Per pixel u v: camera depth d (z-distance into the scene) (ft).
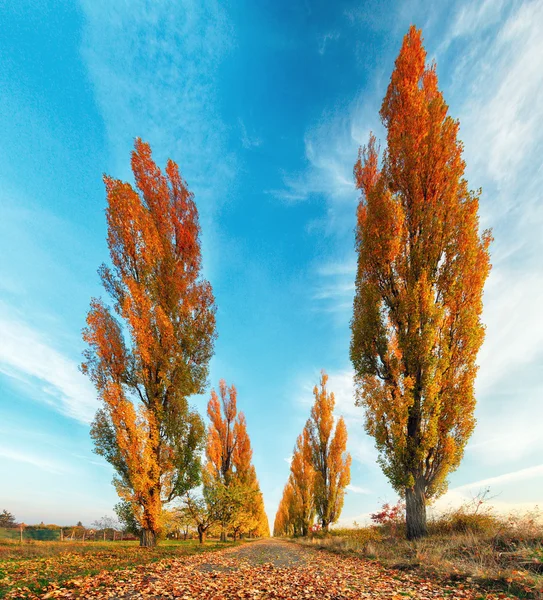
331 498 79.92
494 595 16.43
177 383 52.39
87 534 88.02
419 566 25.13
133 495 44.80
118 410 44.88
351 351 44.09
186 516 66.39
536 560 19.99
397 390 39.09
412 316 38.88
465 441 37.81
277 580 22.99
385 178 46.26
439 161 42.37
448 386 38.83
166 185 62.23
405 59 47.91
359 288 46.34
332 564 31.48
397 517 48.19
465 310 39.01
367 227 44.32
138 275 54.39
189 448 52.11
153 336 51.62
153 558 34.04
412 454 37.24
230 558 37.93
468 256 39.01
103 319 50.03
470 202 40.42
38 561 29.96
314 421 88.63
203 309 61.00
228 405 98.12
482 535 29.96
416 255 41.42
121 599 16.81
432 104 43.19
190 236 64.44
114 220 53.83
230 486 80.33
